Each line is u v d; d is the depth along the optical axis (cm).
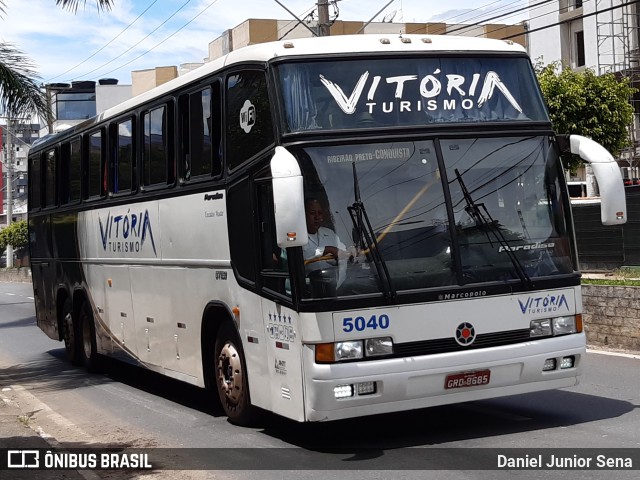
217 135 930
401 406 766
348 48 816
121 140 1226
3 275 5744
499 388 798
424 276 771
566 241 833
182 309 1030
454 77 829
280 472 753
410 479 704
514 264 801
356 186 774
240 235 872
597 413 914
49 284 1620
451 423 898
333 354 745
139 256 1158
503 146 823
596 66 3394
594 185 3156
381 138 789
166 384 1336
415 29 4703
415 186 787
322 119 788
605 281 1672
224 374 941
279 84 802
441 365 765
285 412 802
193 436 929
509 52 859
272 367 820
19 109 1631
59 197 1537
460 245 788
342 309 749
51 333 1638
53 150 1573
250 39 4566
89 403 1201
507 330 794
